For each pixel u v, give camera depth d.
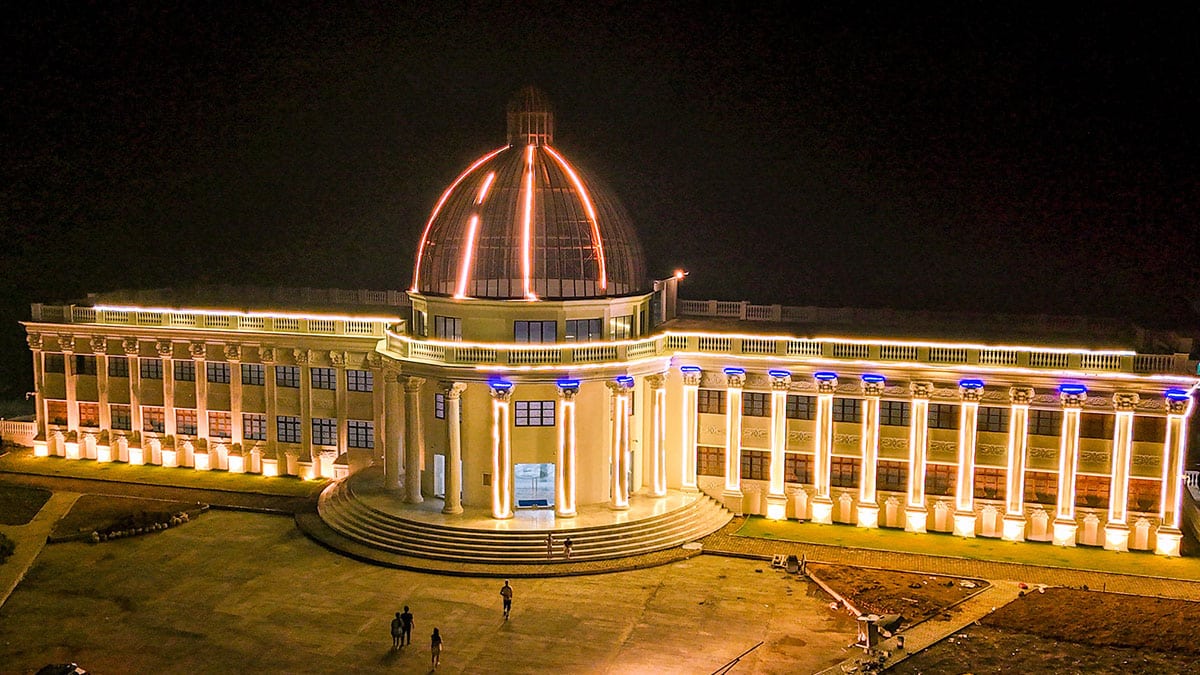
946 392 55.75
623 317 57.62
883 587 48.03
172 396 68.38
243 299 74.69
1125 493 53.88
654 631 43.66
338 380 64.38
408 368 54.50
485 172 57.72
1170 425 53.09
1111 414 53.94
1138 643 42.06
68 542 53.78
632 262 58.69
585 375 54.06
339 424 64.75
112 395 69.75
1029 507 55.44
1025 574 50.16
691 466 58.88
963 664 40.25
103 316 69.25
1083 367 54.06
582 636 43.19
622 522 53.19
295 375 65.75
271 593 47.38
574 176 57.84
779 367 57.72
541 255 55.78
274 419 66.31
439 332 56.94
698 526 55.53
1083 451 54.56
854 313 68.50
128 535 54.72
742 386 58.16
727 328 63.84
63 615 44.75
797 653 41.59
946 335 61.94
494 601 46.78
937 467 56.69
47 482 64.94
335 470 64.00
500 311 54.59
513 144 59.09
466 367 52.84
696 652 41.72
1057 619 44.41
